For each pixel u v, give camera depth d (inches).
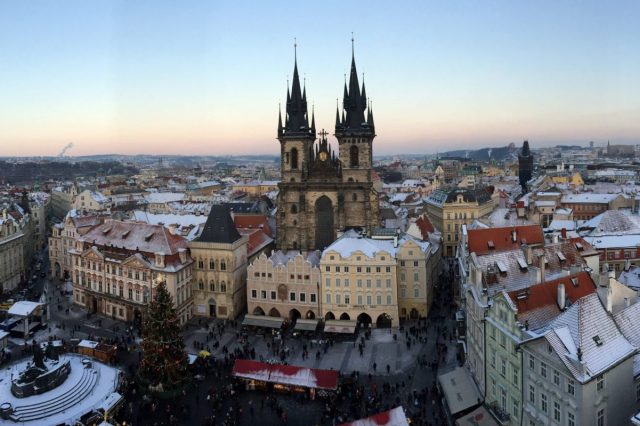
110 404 3750.0
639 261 5531.5
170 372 4082.2
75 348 4776.1
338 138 7263.8
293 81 7431.1
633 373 2854.3
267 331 5447.8
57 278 7849.4
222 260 5836.6
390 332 5305.1
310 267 5620.1
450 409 3540.8
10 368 4367.6
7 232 7406.5
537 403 2881.4
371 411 3769.7
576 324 2743.6
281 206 7396.7
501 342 3243.1
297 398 4023.1
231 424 3649.1
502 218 6801.2
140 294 5698.8
